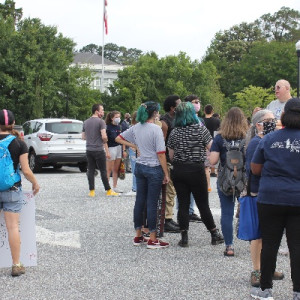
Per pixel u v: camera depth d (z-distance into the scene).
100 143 12.31
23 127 19.52
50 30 39.31
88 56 90.31
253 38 95.94
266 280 5.04
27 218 6.37
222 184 6.82
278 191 4.78
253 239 5.36
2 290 5.58
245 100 65.62
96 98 46.72
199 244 7.75
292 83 74.25
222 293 5.47
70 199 11.95
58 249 7.42
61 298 5.32
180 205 7.58
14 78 35.69
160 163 7.32
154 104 7.38
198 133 7.34
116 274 6.18
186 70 58.62
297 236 4.80
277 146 4.85
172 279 5.98
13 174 5.97
